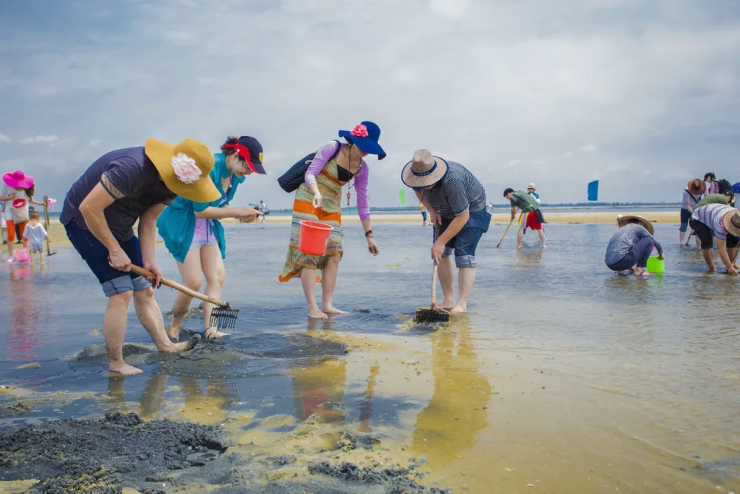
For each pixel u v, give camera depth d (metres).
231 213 4.73
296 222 5.86
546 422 2.88
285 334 4.95
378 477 2.27
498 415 2.98
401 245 16.11
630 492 2.18
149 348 4.41
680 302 6.32
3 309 6.23
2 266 11.06
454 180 5.66
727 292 7.00
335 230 5.91
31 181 11.52
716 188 13.66
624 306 6.11
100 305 6.51
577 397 3.25
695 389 3.36
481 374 3.71
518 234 14.07
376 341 4.67
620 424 2.84
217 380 3.64
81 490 2.16
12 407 3.12
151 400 3.26
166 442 2.62
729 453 2.50
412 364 3.97
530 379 3.59
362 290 7.59
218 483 2.24
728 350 4.23
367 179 6.20
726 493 2.17
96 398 3.29
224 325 4.91
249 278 8.96
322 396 3.30
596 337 4.70
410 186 5.81
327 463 2.37
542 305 6.25
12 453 2.49
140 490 2.18
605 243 15.75
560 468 2.38
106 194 3.39
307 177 5.66
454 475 2.31
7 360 4.14
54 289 7.83
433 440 2.66
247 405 3.16
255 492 2.15
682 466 2.39
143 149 3.58
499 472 2.34
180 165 3.46
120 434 2.69
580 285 7.73
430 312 5.39
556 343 4.52
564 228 25.69
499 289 7.45
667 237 17.91
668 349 4.28
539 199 14.48
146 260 3.99
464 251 5.95
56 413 3.04
